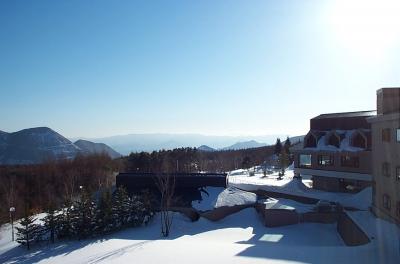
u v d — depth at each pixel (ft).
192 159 331.36
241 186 167.63
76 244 105.40
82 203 114.21
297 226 117.50
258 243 98.48
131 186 150.30
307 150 163.73
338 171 151.12
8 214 148.46
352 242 93.09
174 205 134.21
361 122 149.69
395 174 90.27
